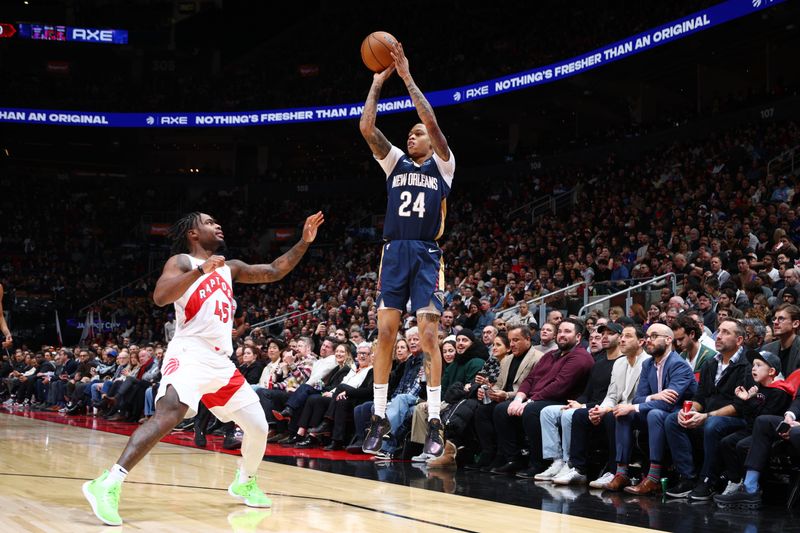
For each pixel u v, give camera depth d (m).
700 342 6.11
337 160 30.70
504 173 24.14
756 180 14.62
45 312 24.62
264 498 3.93
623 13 20.42
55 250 27.22
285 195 28.72
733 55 19.67
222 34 30.03
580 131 24.95
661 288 10.16
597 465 6.20
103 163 29.98
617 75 21.30
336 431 7.79
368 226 25.61
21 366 17.41
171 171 30.28
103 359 15.30
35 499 3.96
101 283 26.22
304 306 18.17
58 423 10.91
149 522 3.38
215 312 3.69
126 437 8.44
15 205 28.02
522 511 4.11
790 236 11.24
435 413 4.65
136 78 30.69
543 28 23.28
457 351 7.17
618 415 5.32
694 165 16.50
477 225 20.91
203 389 3.65
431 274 4.59
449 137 27.47
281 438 8.55
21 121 25.94
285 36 29.48
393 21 27.05
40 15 30.20
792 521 4.14
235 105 27.23
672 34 16.80
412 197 4.58
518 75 20.83
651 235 14.22
